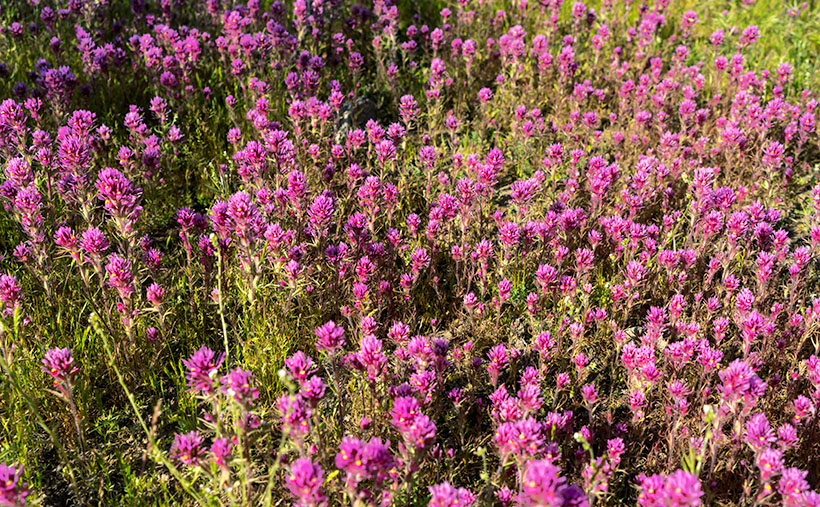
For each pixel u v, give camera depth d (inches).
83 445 156.6
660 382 175.5
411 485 138.0
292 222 218.2
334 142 284.5
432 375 151.2
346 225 203.2
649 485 115.3
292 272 177.8
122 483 155.6
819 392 155.2
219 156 270.5
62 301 189.6
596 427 169.8
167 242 225.1
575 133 289.7
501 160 228.7
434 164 257.0
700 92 349.7
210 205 249.8
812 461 157.1
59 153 190.4
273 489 147.2
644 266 208.7
